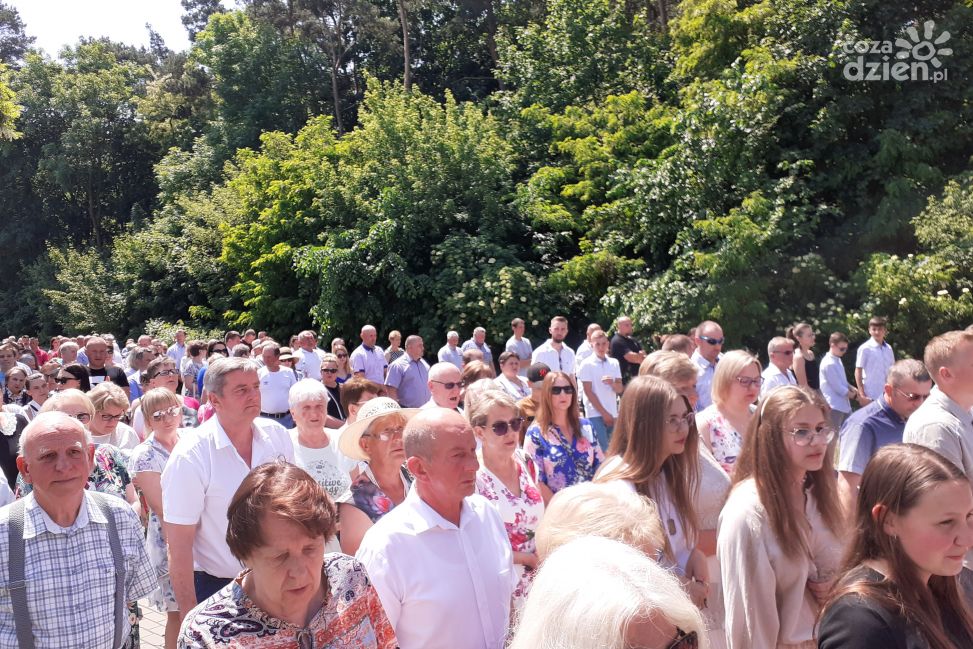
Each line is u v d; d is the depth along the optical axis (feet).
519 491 14.20
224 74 123.65
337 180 75.46
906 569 7.59
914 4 56.34
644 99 70.74
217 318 95.40
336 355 41.70
